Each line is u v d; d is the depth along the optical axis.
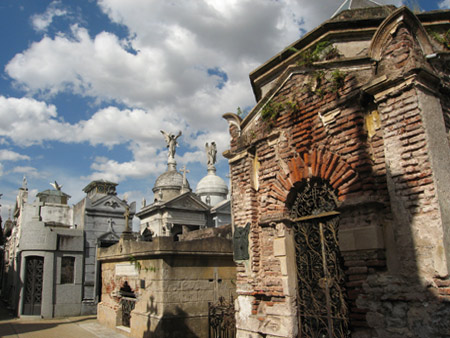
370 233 6.17
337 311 6.87
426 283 5.46
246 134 9.18
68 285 21.16
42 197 28.89
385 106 6.30
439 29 7.66
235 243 8.97
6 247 37.16
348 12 7.98
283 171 8.08
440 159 5.78
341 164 6.91
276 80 9.18
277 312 7.71
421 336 5.40
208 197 39.53
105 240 23.28
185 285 12.23
